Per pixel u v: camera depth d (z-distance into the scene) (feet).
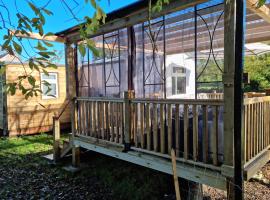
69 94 18.25
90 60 17.47
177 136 11.09
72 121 18.33
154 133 12.13
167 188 14.57
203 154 10.30
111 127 14.70
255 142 11.25
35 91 4.77
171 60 14.66
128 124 13.48
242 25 8.91
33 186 15.84
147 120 12.48
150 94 13.96
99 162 19.20
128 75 14.87
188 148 11.07
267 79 34.96
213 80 11.02
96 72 17.17
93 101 16.26
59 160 19.71
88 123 16.88
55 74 33.01
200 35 11.46
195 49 11.62
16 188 15.58
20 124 30.40
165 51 13.64
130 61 14.75
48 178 17.08
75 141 18.08
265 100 12.37
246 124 10.12
